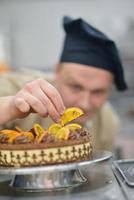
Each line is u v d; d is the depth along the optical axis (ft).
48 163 2.93
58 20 13.46
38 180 2.95
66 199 2.69
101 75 5.87
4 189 2.99
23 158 2.94
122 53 12.66
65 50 6.01
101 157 3.12
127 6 13.56
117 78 6.10
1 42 12.51
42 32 13.47
